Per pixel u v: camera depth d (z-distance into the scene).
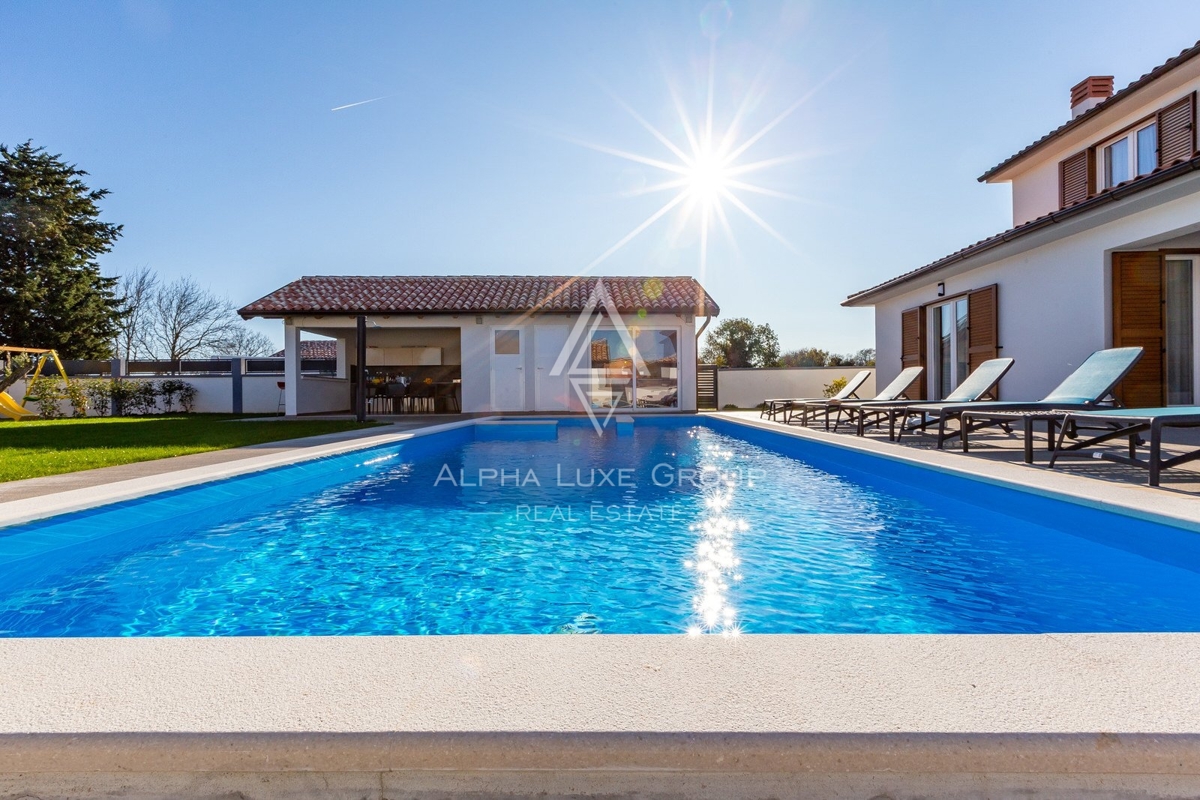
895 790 1.01
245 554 3.32
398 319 13.43
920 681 1.21
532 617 2.39
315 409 14.53
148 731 1.04
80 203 26.02
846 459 5.91
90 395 16.20
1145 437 6.08
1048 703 1.12
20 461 5.05
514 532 3.75
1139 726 1.03
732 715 1.08
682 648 1.38
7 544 2.90
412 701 1.14
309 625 2.35
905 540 3.47
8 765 1.04
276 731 1.04
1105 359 5.59
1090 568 2.91
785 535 3.61
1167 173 5.10
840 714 1.08
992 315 8.74
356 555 3.29
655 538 3.56
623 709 1.10
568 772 1.03
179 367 19.20
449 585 2.78
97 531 3.37
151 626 2.36
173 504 3.87
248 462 4.85
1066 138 9.70
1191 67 7.37
